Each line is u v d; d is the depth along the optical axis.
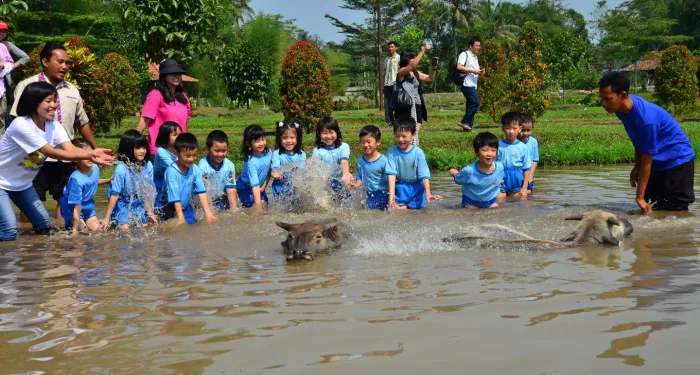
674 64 20.73
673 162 6.34
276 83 45.66
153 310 3.23
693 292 3.29
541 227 5.48
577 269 3.90
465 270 3.95
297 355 2.55
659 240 4.77
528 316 2.97
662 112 6.36
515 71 18.06
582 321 2.87
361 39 47.75
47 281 3.93
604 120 22.00
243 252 4.74
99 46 36.94
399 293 3.43
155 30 11.33
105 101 16.09
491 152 6.78
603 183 8.84
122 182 6.45
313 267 4.14
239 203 7.77
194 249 4.91
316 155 7.71
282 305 3.25
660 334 2.67
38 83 5.86
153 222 6.41
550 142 13.99
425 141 13.42
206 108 45.06
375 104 48.53
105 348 2.68
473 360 2.45
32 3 36.44
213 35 12.47
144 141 6.60
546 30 64.69
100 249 5.04
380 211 6.76
